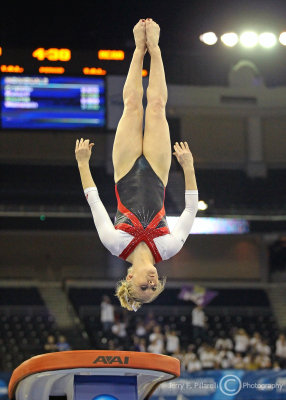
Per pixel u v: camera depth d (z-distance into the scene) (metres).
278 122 26.86
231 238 28.25
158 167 6.41
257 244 28.45
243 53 20.39
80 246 27.77
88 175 6.39
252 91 24.86
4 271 27.05
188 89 24.11
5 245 27.27
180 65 23.00
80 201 26.41
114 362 5.38
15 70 18.17
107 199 25.20
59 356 5.38
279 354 20.08
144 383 6.14
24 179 26.58
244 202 26.98
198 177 27.25
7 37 19.75
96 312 25.16
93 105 18.47
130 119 6.51
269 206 26.84
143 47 6.82
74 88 18.44
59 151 26.08
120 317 24.11
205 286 27.59
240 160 26.97
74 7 19.84
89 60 18.45
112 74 18.50
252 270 28.25
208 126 26.69
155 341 19.53
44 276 27.20
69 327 24.55
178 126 25.53
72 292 26.59
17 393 6.04
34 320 24.30
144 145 6.48
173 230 6.23
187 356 18.44
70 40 18.69
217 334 23.50
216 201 26.84
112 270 27.70
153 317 23.84
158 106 6.60
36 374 5.59
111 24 20.05
